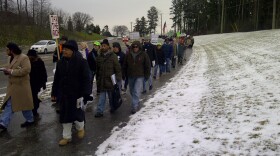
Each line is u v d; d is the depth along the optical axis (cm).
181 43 1326
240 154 307
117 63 505
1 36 2823
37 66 497
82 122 398
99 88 507
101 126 459
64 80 375
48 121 486
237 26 4006
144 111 527
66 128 387
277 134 337
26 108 443
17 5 3922
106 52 507
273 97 485
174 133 393
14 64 427
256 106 452
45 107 573
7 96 436
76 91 377
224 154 312
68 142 393
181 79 868
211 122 416
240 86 626
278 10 3256
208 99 557
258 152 305
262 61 909
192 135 377
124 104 597
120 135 410
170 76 970
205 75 880
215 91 620
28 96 443
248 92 556
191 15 5600
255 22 3559
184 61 1455
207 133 376
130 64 532
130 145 368
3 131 439
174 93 657
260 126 368
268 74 689
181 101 571
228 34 3291
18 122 480
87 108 571
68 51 373
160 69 970
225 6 4269
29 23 3944
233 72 836
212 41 2870
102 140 399
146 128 426
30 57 491
